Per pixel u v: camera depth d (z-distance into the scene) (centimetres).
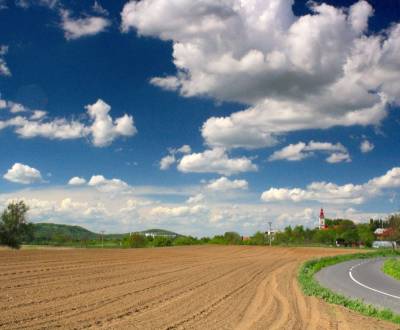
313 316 1706
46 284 2172
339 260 6334
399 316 1755
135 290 2159
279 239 13262
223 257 5944
